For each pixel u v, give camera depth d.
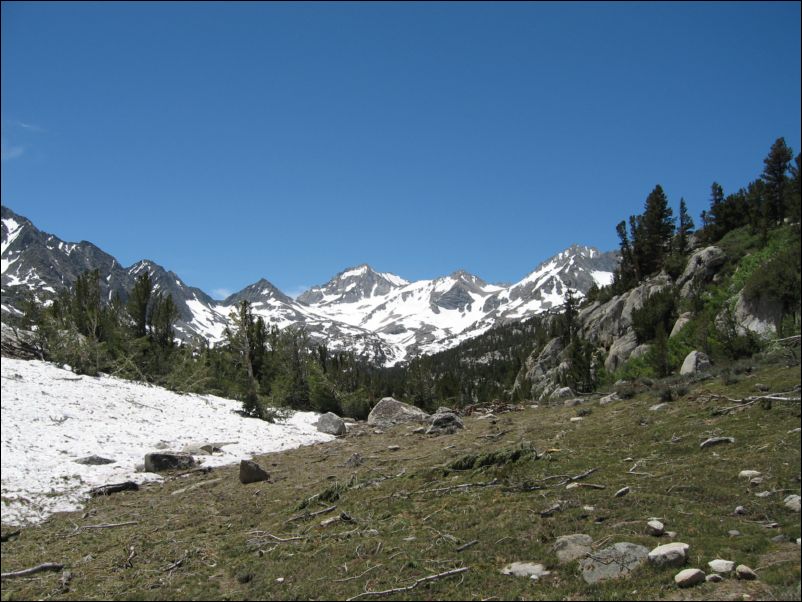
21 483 18.06
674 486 10.67
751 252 42.69
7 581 10.76
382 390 62.34
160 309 48.19
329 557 9.88
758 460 11.35
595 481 12.09
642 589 6.98
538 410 29.77
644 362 38.50
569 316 65.44
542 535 9.23
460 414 35.25
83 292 44.25
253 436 30.38
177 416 32.41
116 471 21.12
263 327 49.25
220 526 13.53
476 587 7.86
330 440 31.22
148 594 9.37
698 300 41.16
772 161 46.53
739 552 7.60
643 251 63.88
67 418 27.00
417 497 13.27
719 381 21.86
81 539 13.46
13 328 40.59
